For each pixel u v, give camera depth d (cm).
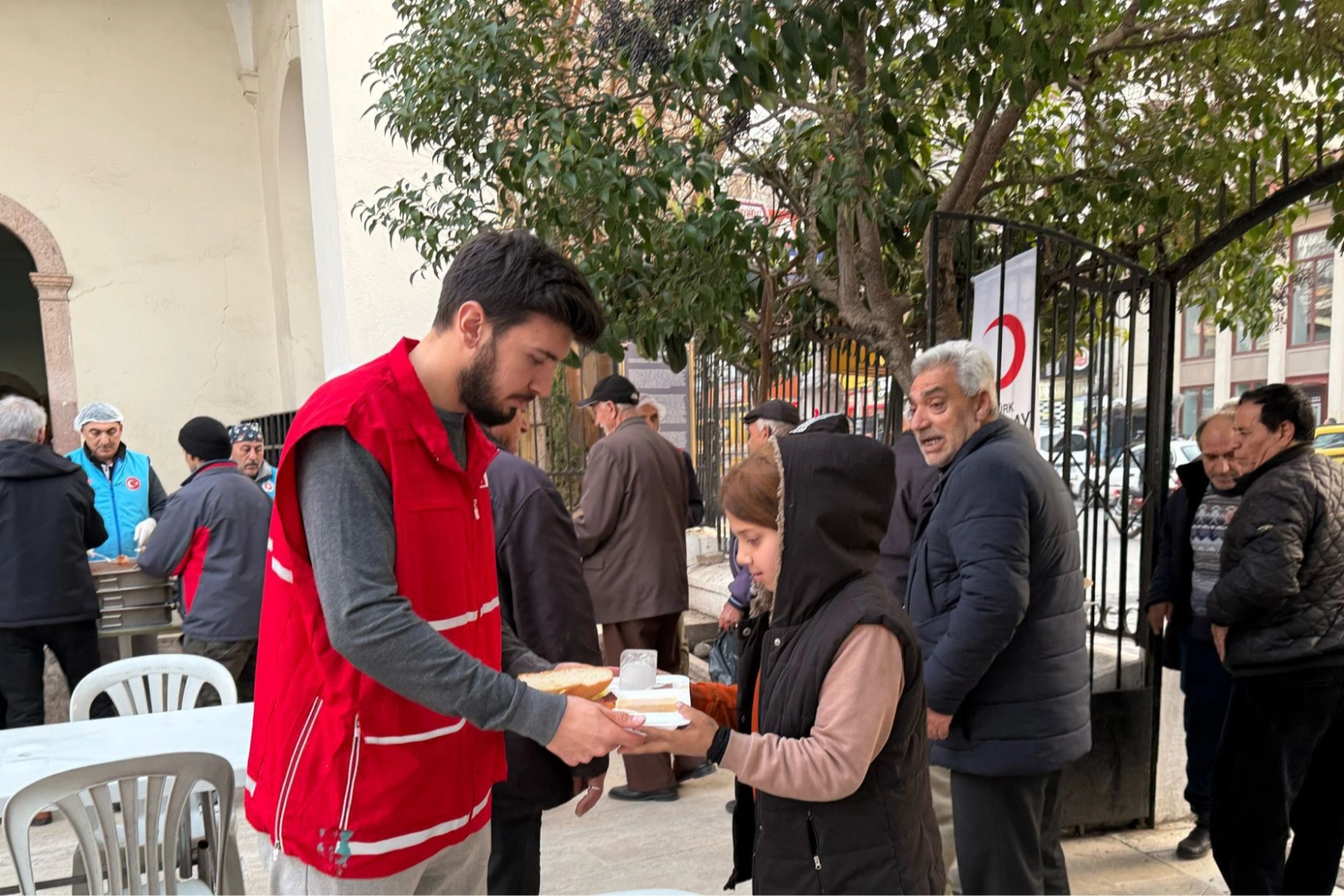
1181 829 346
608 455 382
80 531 396
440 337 137
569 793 209
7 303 1016
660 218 336
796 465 141
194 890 229
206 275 889
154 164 867
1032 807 222
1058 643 219
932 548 232
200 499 383
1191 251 342
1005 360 307
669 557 391
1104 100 400
